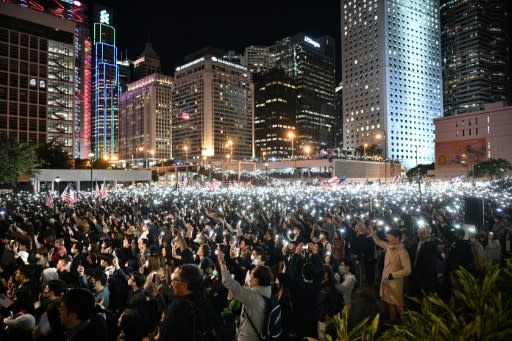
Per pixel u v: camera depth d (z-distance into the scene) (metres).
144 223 15.91
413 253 9.70
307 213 19.47
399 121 164.75
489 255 10.78
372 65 167.25
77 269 8.39
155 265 7.95
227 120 197.50
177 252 10.20
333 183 39.22
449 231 11.27
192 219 16.45
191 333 4.14
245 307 5.01
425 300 4.66
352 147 173.38
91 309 4.25
